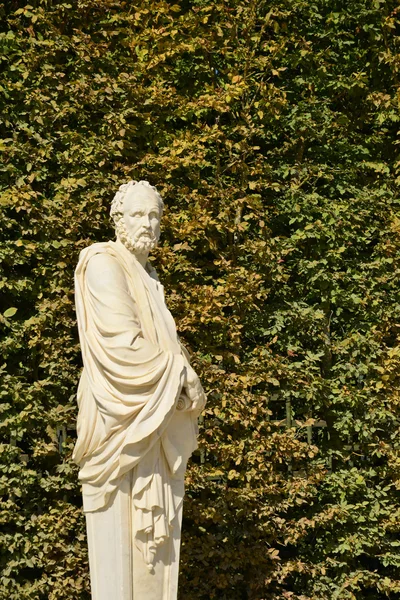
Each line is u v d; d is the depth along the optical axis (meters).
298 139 10.81
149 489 6.68
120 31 10.50
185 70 10.95
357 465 10.55
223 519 9.86
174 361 6.79
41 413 9.62
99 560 6.77
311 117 10.78
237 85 10.43
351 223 10.69
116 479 6.70
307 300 10.77
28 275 10.10
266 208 10.62
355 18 11.03
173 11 10.96
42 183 10.26
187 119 10.88
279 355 10.34
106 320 6.76
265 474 10.06
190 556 9.75
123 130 10.11
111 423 6.70
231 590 9.97
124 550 6.66
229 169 10.66
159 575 6.74
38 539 9.47
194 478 9.77
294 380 10.27
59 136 10.21
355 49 11.18
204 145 10.82
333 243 10.62
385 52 11.00
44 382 9.65
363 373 10.43
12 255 9.76
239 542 9.95
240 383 10.02
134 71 10.46
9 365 9.86
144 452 6.65
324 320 10.55
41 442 9.62
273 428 10.36
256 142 10.97
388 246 10.62
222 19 10.78
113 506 6.73
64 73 10.46
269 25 10.77
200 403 6.90
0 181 10.04
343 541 10.17
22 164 10.14
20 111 10.20
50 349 9.73
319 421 10.51
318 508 10.24
